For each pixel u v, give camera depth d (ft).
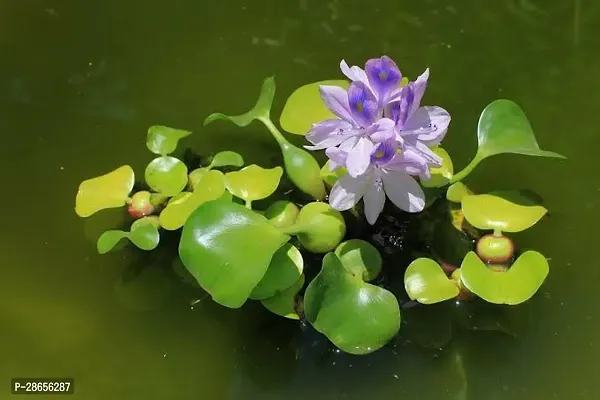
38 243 3.64
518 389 3.41
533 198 3.56
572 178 3.70
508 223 3.50
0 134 3.82
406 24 4.06
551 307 3.51
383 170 3.37
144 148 3.79
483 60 3.96
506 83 3.90
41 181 3.74
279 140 3.60
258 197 3.52
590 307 3.51
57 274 3.59
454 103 3.85
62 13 4.09
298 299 3.45
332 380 3.43
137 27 4.06
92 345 3.49
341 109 3.33
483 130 3.58
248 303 3.53
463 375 3.43
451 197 3.58
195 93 3.90
